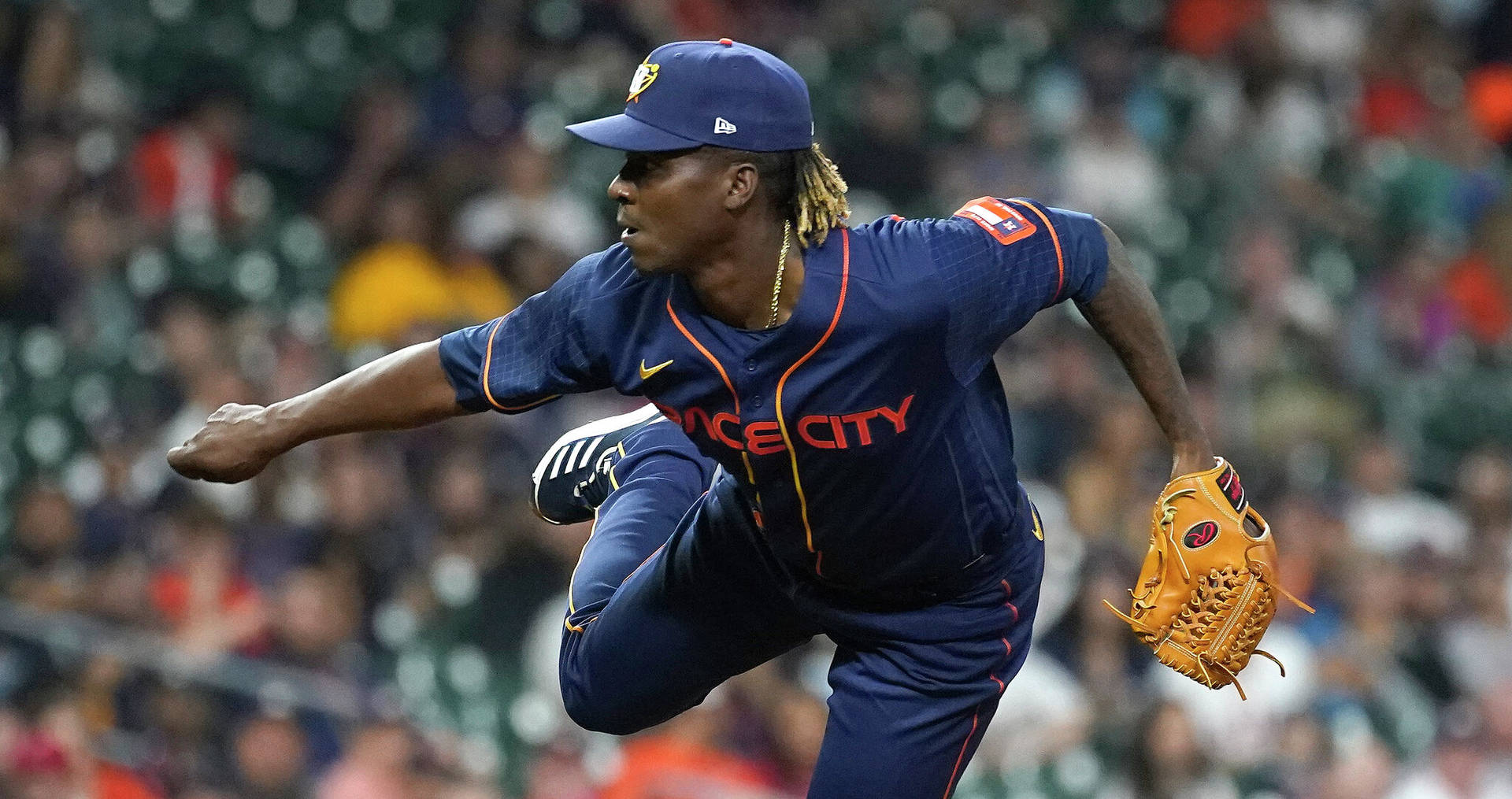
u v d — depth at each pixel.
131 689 23.75
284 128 37.16
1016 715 27.25
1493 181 46.97
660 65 9.98
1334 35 49.19
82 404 29.50
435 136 36.72
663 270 10.13
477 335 10.90
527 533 28.22
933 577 11.20
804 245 10.17
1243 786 27.75
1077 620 28.73
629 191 10.03
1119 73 44.59
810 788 11.68
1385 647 31.42
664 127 9.86
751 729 25.77
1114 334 11.04
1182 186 42.97
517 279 33.88
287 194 36.31
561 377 10.77
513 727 25.92
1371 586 31.80
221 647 24.56
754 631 11.98
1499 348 43.66
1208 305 39.62
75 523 26.28
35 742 22.47
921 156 41.09
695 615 11.85
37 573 25.41
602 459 13.12
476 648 27.17
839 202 10.23
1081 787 26.83
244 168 36.00
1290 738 28.14
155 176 33.66
